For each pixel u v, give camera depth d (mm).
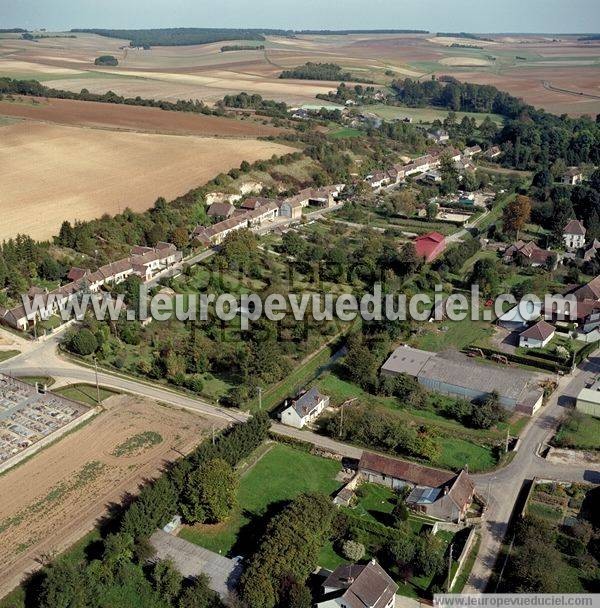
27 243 181000
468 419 123062
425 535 93250
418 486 103125
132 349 146750
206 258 193750
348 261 186750
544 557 86875
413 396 127688
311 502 94188
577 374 138125
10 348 148250
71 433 118938
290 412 120750
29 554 91625
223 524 97250
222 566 88000
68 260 183125
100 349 145750
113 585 85500
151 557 88938
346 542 90875
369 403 128750
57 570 82000
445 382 130625
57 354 145875
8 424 120875
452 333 155250
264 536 89812
